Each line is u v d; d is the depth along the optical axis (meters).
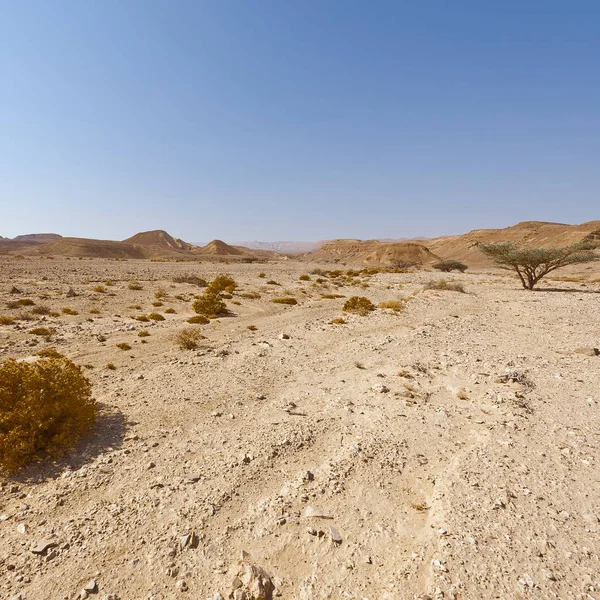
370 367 9.89
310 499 4.63
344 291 28.20
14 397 5.64
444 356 10.81
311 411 7.22
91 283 28.50
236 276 39.41
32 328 13.52
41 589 3.43
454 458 5.54
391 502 4.66
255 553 3.86
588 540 3.94
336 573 3.64
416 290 29.20
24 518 4.29
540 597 3.29
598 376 9.15
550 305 21.27
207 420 6.75
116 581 3.52
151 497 4.63
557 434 6.26
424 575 3.55
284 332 13.62
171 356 10.68
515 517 4.27
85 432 6.16
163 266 55.78
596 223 152.62
